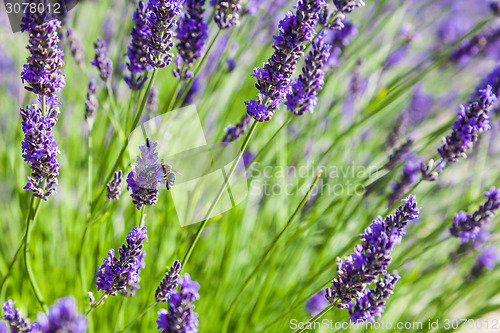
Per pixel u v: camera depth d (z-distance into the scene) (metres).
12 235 0.74
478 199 0.69
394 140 0.91
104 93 0.73
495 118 0.77
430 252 0.86
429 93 1.18
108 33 0.84
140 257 0.57
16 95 0.83
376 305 0.57
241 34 0.81
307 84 0.59
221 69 0.76
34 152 0.55
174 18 0.59
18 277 0.71
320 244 0.82
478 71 1.24
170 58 0.60
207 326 0.71
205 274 0.76
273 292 0.76
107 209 0.66
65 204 0.73
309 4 0.56
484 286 0.88
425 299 0.85
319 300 0.74
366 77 0.95
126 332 0.69
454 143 0.63
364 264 0.56
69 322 0.48
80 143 0.79
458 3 1.09
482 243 0.72
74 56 0.70
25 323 0.53
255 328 0.73
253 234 0.81
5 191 0.75
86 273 0.68
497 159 0.97
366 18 0.96
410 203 0.56
